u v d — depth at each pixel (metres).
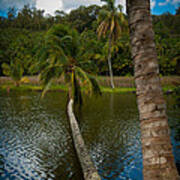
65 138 10.90
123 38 43.56
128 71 47.75
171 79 37.56
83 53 21.33
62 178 6.62
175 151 8.77
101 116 16.45
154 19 62.91
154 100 2.92
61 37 18.59
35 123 14.27
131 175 6.88
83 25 57.00
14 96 30.70
